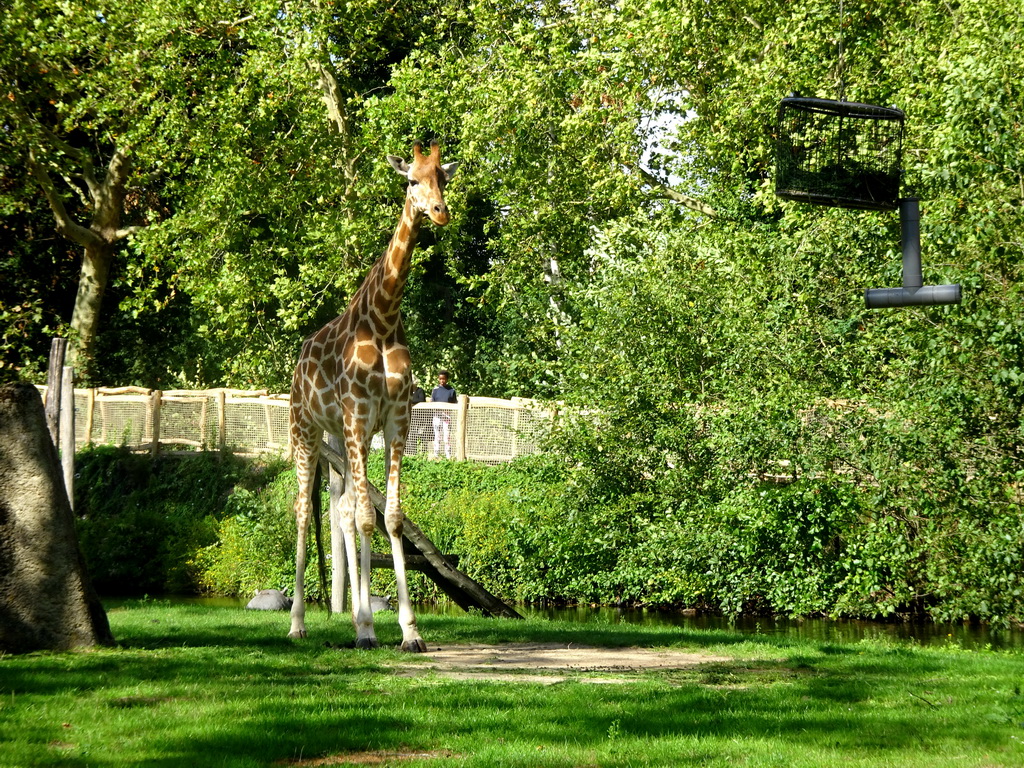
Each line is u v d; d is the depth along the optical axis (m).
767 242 20.75
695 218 27.08
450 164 10.29
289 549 24.28
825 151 8.91
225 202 29.27
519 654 10.13
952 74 16.09
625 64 25.22
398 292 10.26
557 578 22.61
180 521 27.02
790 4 23.84
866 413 18.70
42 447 9.05
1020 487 16.98
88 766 5.29
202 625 12.02
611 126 27.59
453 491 25.41
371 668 8.73
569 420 22.75
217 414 30.53
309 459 11.40
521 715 6.72
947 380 16.84
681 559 20.75
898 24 22.25
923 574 18.28
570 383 23.47
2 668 7.72
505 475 26.30
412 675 8.40
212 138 28.64
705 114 25.88
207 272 29.50
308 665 8.67
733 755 5.76
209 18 28.08
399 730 6.29
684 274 22.47
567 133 28.28
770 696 7.55
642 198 28.58
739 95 23.91
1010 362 16.16
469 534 23.50
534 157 29.64
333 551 15.62
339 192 30.36
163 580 25.59
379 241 30.23
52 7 27.64
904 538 18.23
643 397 22.19
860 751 5.90
